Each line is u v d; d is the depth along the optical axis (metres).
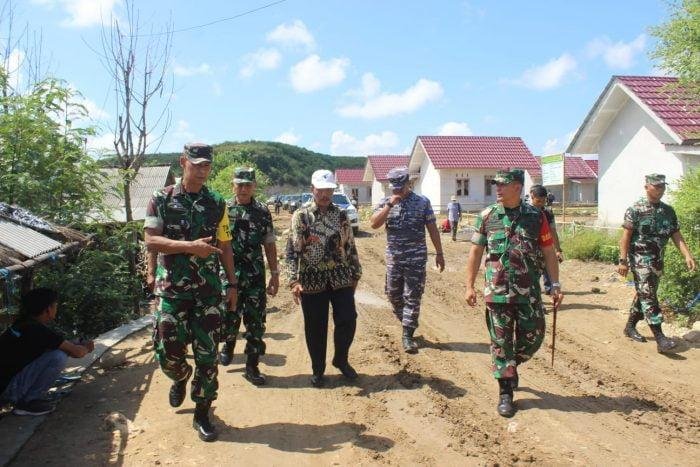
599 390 5.52
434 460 4.16
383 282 11.99
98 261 8.02
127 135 10.80
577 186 48.22
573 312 8.55
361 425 4.75
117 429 4.66
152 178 18.19
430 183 38.50
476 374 6.02
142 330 7.78
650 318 6.63
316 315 5.53
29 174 7.39
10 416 4.89
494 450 4.32
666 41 9.38
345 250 5.54
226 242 4.51
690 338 6.96
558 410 5.04
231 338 6.16
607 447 4.35
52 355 4.98
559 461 4.14
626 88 14.31
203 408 4.46
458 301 9.80
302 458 4.19
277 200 48.72
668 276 7.77
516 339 4.99
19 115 7.43
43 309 5.05
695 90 9.95
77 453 4.27
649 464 4.10
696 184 8.46
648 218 6.60
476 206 37.16
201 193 4.36
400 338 7.40
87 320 7.98
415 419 4.88
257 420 4.86
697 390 5.49
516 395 5.39
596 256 13.09
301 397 5.37
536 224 4.86
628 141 15.17
